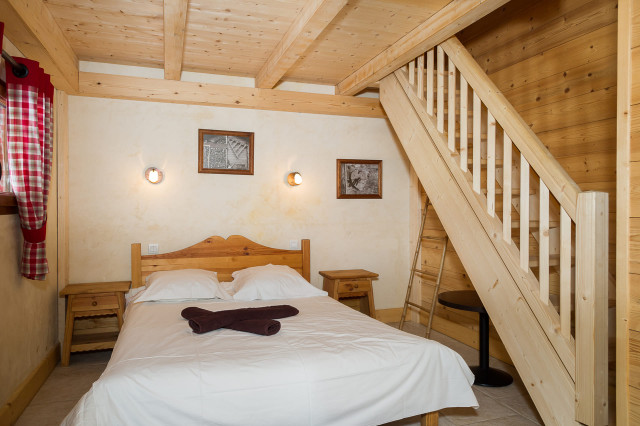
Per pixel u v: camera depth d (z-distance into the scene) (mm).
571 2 3061
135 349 2279
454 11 2732
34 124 2627
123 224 3930
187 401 1915
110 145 3900
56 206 3639
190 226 4121
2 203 2426
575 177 2998
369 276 4309
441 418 2641
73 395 2949
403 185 4930
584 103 2943
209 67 4020
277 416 2006
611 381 2496
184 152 4109
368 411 2172
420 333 4488
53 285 3551
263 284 3621
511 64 3641
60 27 3080
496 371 3326
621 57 2010
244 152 4297
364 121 4777
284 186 4453
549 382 2285
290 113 4477
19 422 2557
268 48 3531
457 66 2990
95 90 3760
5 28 2416
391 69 3682
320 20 2684
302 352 2242
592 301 2047
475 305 3021
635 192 1960
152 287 3449
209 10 2848
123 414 1851
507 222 2582
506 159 2588
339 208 4672
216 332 2602
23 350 2807
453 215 3033
